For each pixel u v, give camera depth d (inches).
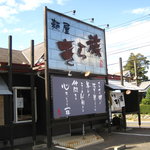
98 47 567.8
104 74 574.9
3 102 427.5
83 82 505.7
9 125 404.2
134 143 451.5
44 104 489.1
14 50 639.8
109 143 457.4
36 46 659.4
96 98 534.6
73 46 498.6
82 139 466.9
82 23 528.7
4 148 421.7
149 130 626.5
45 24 443.2
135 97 708.0
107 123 609.9
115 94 615.8
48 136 420.2
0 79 434.3
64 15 483.5
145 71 1932.8
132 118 1016.2
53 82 442.0
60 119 478.9
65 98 459.2
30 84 490.9
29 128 478.6
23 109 472.4
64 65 471.8
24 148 421.1
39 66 439.5
